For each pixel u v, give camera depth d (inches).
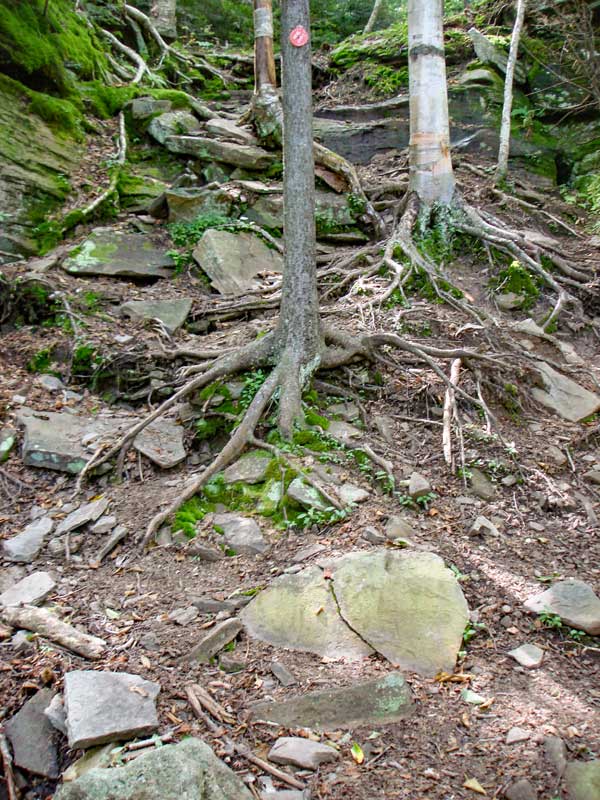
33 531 185.0
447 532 175.0
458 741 115.6
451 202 334.0
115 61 521.3
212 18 678.5
